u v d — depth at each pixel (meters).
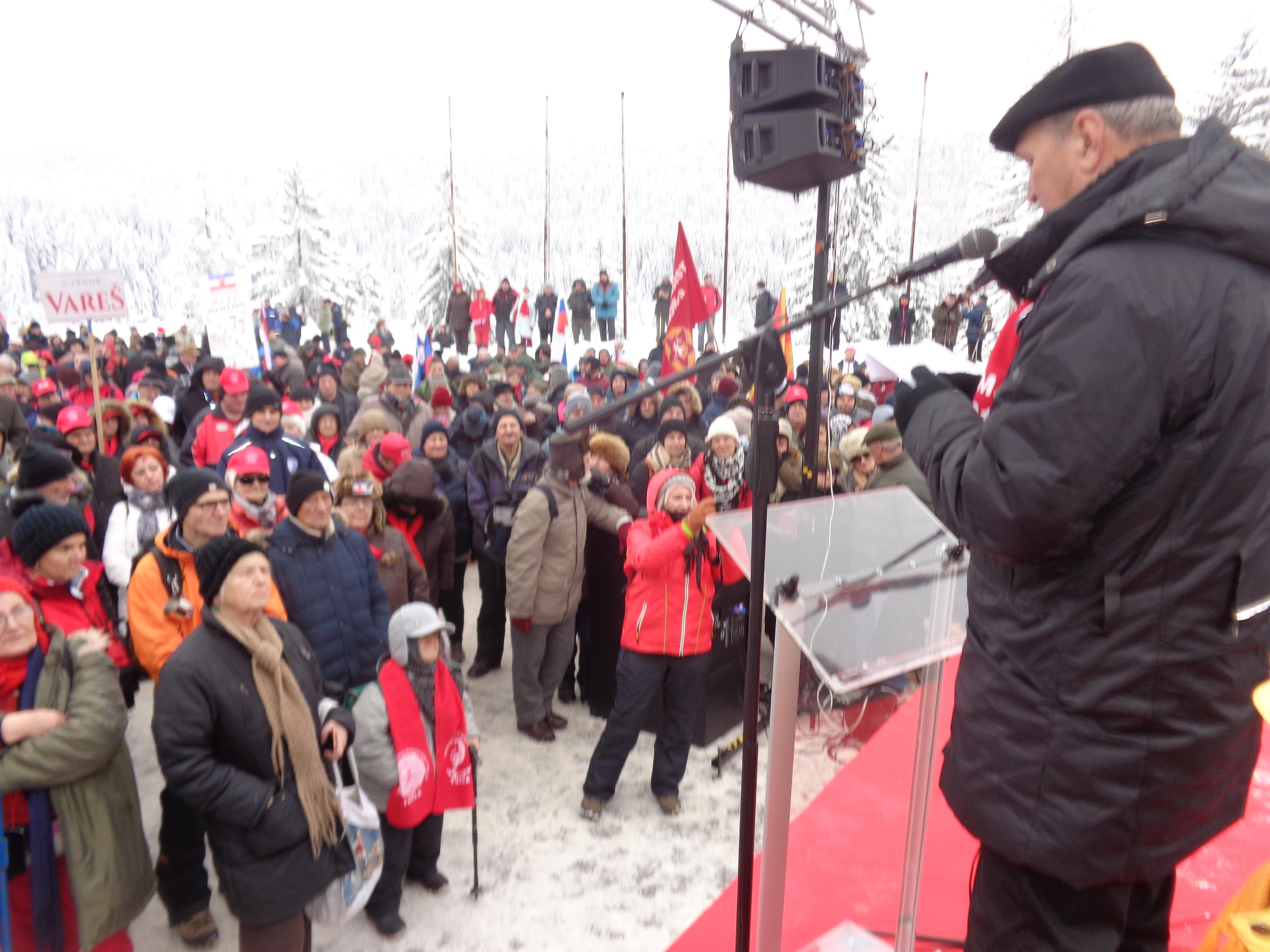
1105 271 1.05
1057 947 1.27
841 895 2.71
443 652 3.32
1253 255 1.05
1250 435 1.06
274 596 3.27
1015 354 1.18
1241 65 20.09
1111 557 1.10
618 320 31.88
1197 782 1.15
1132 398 1.03
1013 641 1.21
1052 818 1.18
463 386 9.18
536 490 4.44
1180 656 1.10
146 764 4.36
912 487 4.84
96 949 2.81
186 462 6.64
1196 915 2.34
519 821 3.94
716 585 4.17
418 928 3.23
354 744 3.12
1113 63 1.16
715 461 4.70
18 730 2.45
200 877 3.17
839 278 15.09
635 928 3.25
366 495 4.09
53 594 3.12
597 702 5.00
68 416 5.14
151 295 62.19
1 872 2.45
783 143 3.18
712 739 4.68
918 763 1.98
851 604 1.59
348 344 21.22
